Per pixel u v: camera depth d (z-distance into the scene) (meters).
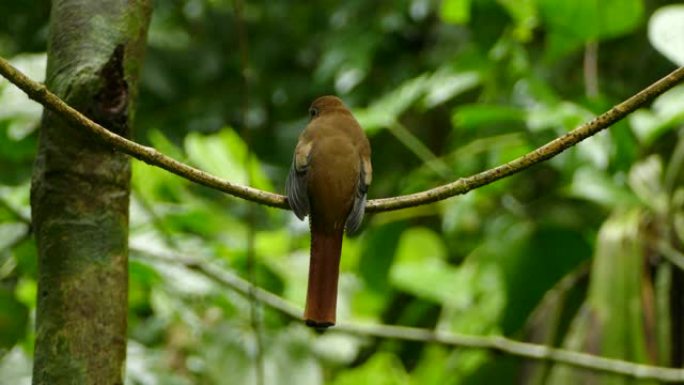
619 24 10.83
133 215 9.96
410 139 11.43
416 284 12.25
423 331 9.92
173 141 16.91
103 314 5.54
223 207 13.82
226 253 10.31
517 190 14.60
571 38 11.05
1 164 10.62
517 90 12.73
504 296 11.61
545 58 11.56
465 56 12.29
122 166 5.66
